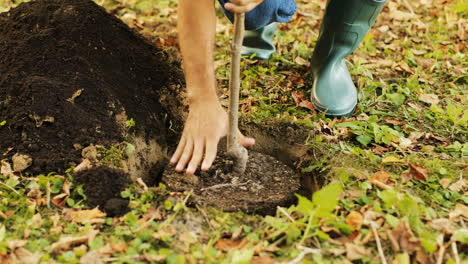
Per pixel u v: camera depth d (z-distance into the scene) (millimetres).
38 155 2121
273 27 3070
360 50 3336
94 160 2098
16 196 1948
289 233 1761
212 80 2066
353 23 2477
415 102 2793
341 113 2586
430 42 3488
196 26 1997
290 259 1694
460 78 3029
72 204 1897
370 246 1759
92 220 1817
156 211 1883
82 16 2592
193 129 2059
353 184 2066
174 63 2846
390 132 2432
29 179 2033
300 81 2914
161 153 2414
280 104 2695
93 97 2324
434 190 2068
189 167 1979
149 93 2564
